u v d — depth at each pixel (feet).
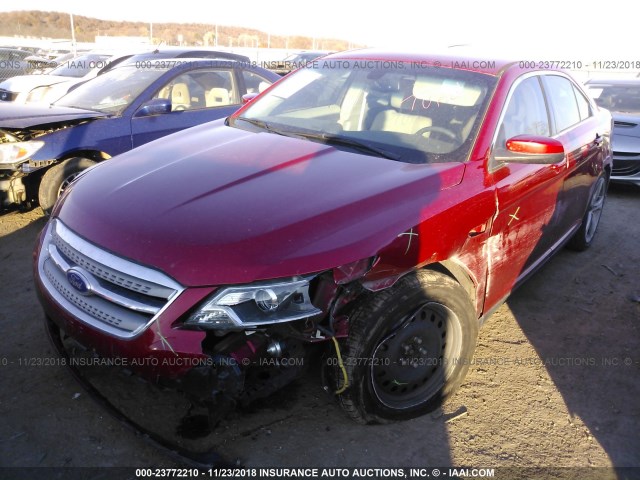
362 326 8.04
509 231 10.44
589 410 9.96
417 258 8.38
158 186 8.75
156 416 9.01
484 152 9.87
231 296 7.16
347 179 8.87
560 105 13.42
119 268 7.51
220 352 7.25
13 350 10.66
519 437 9.20
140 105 18.66
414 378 9.14
